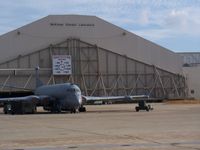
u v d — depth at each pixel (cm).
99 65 11369
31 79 10900
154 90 11769
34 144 2242
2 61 10731
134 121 3834
